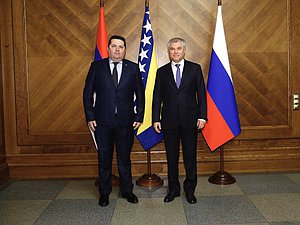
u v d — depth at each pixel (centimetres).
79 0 419
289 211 302
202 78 320
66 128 430
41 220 291
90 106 313
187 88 313
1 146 411
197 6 421
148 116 374
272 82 431
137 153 426
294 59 430
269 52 428
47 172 430
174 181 331
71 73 426
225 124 372
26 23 420
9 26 420
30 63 424
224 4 422
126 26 421
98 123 311
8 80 425
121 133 315
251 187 371
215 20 423
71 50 423
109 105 308
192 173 323
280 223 277
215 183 386
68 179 421
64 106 428
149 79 371
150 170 390
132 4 420
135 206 321
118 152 323
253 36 426
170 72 318
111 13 420
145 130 376
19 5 418
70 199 345
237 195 346
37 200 343
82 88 427
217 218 289
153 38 402
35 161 429
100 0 403
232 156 433
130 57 423
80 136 429
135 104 342
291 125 436
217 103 372
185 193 336
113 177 393
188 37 424
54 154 430
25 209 318
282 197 338
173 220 287
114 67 313
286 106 435
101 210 312
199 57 425
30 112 428
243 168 435
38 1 419
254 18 424
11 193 367
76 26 421
